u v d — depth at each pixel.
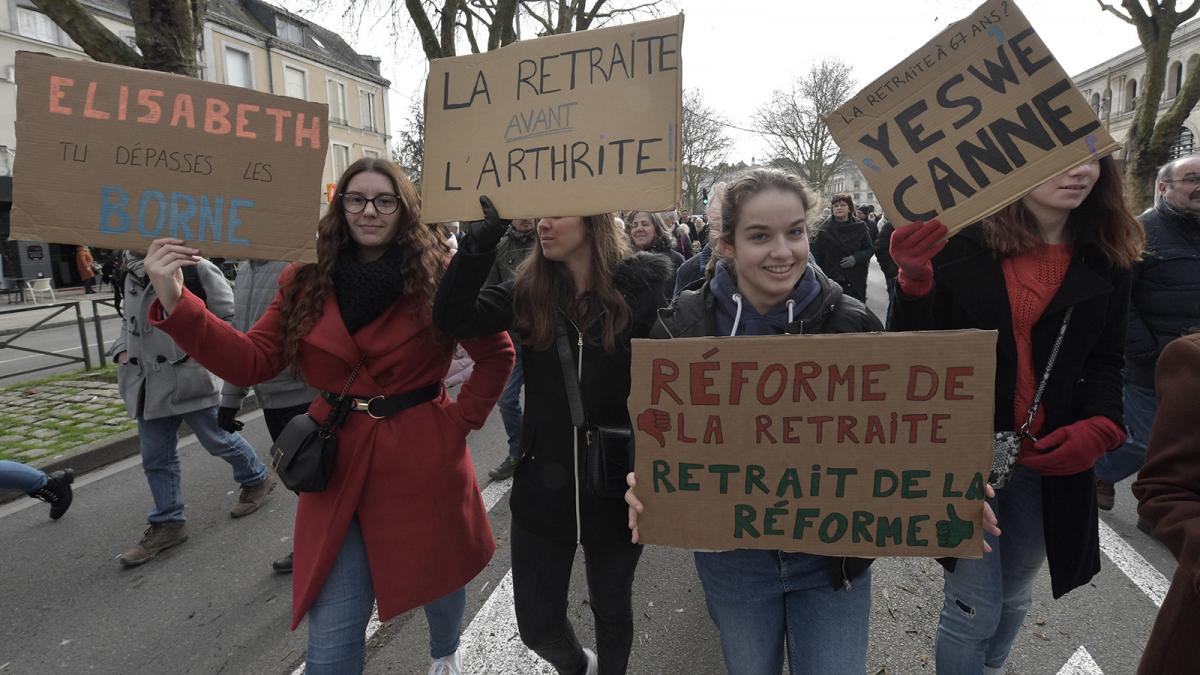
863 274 7.89
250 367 1.96
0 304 18.06
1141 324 3.38
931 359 1.42
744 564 1.66
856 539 1.50
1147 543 3.44
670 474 1.57
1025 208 1.75
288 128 1.91
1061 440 1.73
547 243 1.85
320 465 1.89
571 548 1.98
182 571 3.43
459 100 1.89
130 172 1.85
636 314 1.93
